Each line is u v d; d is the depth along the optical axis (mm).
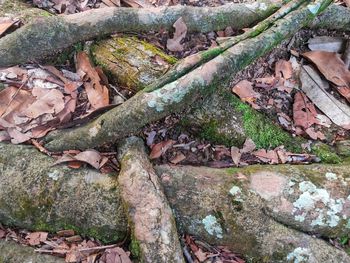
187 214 400
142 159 410
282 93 496
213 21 505
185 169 420
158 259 366
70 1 525
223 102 462
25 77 449
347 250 416
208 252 402
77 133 423
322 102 498
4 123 422
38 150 419
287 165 439
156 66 459
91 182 403
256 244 396
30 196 396
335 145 479
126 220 391
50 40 462
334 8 531
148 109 418
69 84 450
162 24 494
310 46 534
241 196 402
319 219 405
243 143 455
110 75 467
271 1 515
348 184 418
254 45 458
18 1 520
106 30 480
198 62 443
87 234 401
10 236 400
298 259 394
